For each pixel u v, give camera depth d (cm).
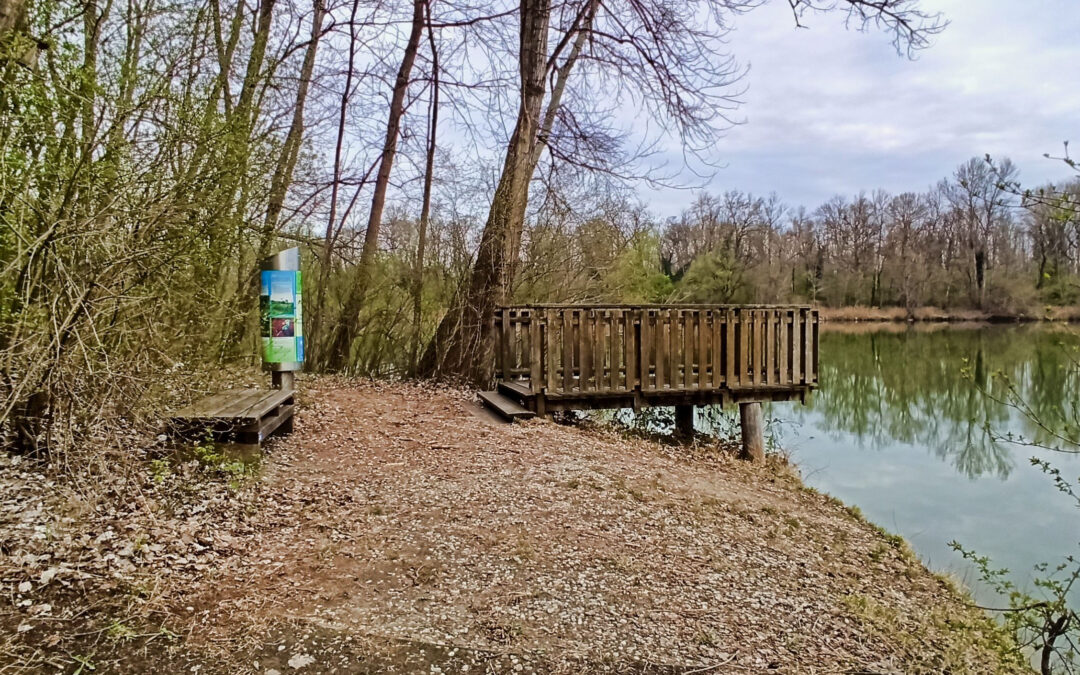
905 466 1031
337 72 1185
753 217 4772
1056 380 1394
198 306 554
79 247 377
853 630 389
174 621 310
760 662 333
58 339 344
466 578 389
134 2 570
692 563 449
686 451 893
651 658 324
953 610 470
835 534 599
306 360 1183
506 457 653
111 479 421
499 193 1155
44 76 423
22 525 364
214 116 551
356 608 343
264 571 372
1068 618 383
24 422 447
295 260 682
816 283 5125
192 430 505
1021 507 826
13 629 284
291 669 285
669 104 1281
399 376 1179
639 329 898
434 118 1250
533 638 330
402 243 1238
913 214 5169
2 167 368
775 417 1393
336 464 591
